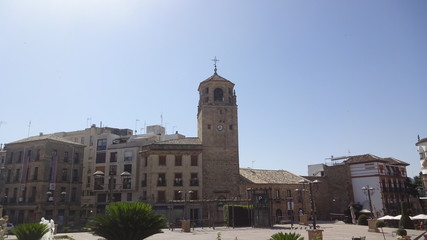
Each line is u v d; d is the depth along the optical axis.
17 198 62.06
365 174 67.94
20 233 21.45
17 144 65.56
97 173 28.84
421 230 41.00
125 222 15.48
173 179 58.16
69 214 63.81
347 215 64.50
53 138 64.19
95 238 30.97
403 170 75.25
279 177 67.44
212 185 58.91
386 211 63.72
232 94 64.50
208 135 61.28
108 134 73.62
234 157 60.84
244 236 33.00
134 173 66.00
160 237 32.41
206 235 34.47
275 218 58.94
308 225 50.22
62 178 64.00
